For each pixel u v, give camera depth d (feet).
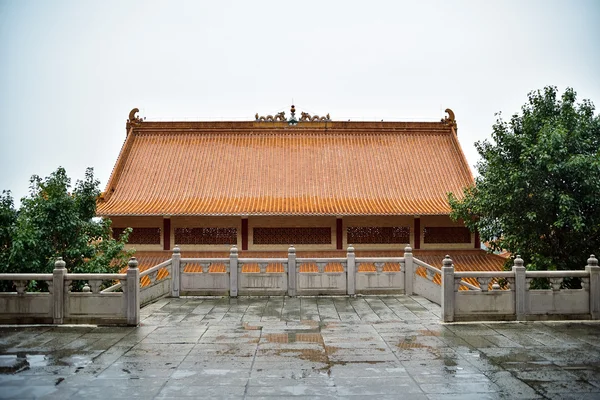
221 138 112.06
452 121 113.39
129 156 107.65
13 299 45.14
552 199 62.28
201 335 41.55
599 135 66.69
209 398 27.37
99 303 45.16
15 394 27.96
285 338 40.45
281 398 27.37
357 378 30.53
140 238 95.14
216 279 62.85
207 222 95.14
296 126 113.19
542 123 67.51
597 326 43.96
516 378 30.45
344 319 48.24
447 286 46.19
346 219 95.76
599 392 28.12
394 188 101.55
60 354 35.70
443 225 96.32
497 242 72.90
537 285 63.93
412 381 29.96
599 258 64.64
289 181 102.89
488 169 72.49
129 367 32.73
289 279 62.69
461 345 37.99
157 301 59.26
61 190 66.85
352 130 113.09
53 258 63.16
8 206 65.10
